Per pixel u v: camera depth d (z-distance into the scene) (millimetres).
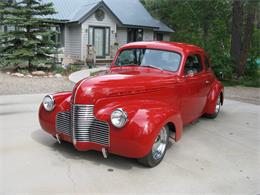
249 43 16344
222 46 18828
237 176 4188
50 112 4578
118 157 4520
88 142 4172
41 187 3584
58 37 19359
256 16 17203
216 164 4570
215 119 7441
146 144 3904
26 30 14219
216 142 5625
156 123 4012
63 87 11055
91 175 3941
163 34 24562
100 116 4062
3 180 3709
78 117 4121
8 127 5832
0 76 12812
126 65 5727
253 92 12562
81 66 17203
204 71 6523
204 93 6504
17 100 8438
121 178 3906
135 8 24172
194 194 3619
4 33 13750
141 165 4301
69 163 4262
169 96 5078
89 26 19031
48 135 5406
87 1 21578
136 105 4238
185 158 4738
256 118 7715
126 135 3871
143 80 4684
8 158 4352
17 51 13672
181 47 5648
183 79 5395
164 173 4133
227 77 15906
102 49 19969
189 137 5859
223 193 3688
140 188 3678
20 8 13852
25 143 4969
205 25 20781
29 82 11750
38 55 14367
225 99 10508
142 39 22891
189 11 20719
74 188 3594
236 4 16188
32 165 4152
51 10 14148
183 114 5637
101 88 4180
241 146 5465
